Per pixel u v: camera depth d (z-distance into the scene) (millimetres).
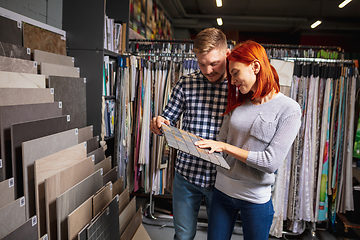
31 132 1318
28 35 1755
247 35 9203
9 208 1093
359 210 2408
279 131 1100
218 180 1354
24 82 1453
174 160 2414
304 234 2498
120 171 2285
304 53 2324
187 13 7910
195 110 1499
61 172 1320
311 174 2258
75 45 2209
